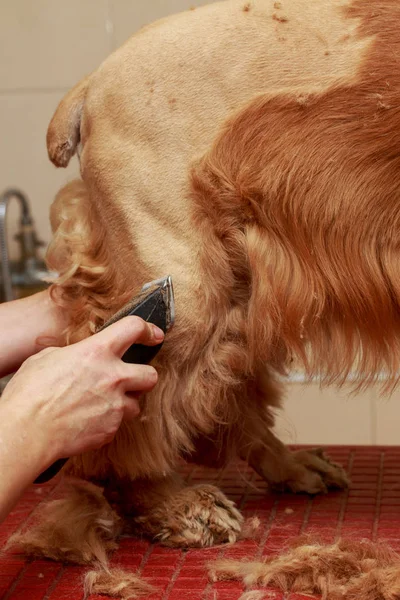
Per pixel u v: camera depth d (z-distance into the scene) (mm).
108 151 953
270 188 928
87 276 981
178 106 937
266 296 940
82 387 854
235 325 970
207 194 931
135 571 907
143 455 978
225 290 957
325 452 1291
